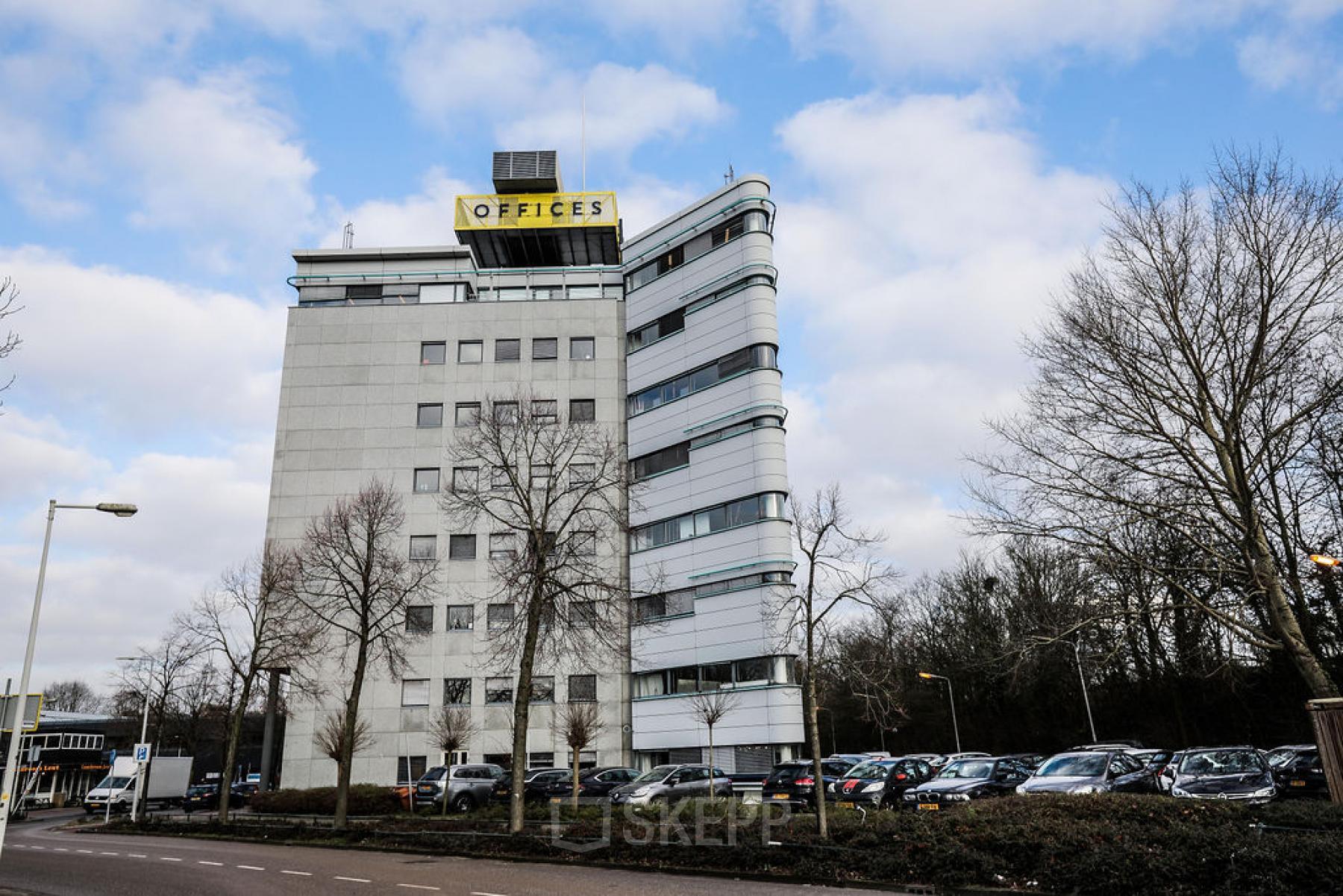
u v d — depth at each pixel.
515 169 62.38
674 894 13.20
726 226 45.22
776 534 39.53
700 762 39.31
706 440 43.31
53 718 85.06
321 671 43.09
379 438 47.84
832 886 13.82
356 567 30.95
